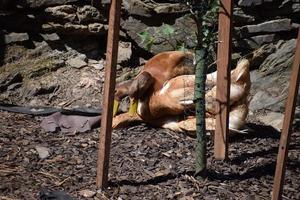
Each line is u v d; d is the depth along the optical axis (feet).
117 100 12.34
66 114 12.62
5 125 12.13
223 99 10.89
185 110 11.93
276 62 14.07
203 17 10.69
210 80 11.88
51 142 11.54
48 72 14.05
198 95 10.15
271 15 14.26
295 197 10.29
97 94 13.82
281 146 9.53
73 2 14.11
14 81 13.78
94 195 9.90
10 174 10.34
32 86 13.69
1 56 14.17
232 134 12.02
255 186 10.42
